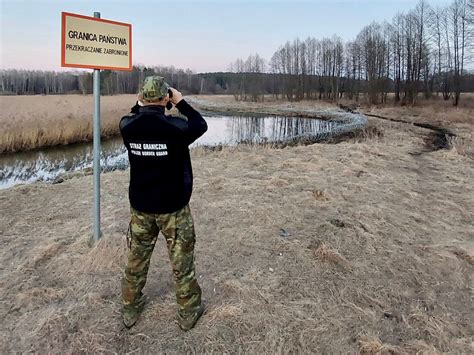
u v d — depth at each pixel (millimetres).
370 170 7426
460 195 5953
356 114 30141
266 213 4598
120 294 2791
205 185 5820
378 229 4285
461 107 30938
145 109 2084
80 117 20266
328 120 29109
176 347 2273
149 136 2051
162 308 2615
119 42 3295
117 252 3330
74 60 2949
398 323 2652
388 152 9945
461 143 12430
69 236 3848
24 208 4852
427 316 2721
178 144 2092
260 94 64375
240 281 3031
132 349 2254
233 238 3896
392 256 3666
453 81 37688
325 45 61906
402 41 43625
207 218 4441
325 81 59312
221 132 21219
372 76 44562
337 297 2904
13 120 17766
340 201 5250
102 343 2283
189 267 2328
